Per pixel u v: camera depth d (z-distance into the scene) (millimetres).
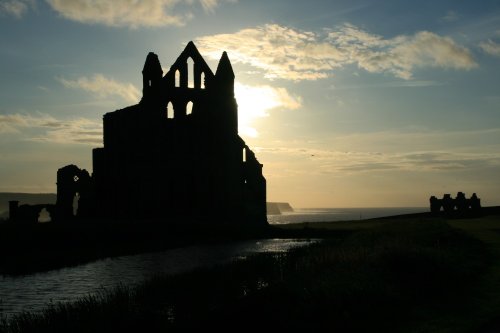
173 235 57562
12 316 20391
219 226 65125
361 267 20203
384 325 14992
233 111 81250
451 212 78125
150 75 77562
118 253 42781
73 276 30859
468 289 18469
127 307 17625
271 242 54344
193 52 80562
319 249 31359
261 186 82000
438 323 14688
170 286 22344
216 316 16484
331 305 16266
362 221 75688
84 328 15750
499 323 14461
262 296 17641
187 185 77875
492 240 31500
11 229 48031
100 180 75625
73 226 54656
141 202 75000
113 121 77438
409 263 20000
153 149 76312
